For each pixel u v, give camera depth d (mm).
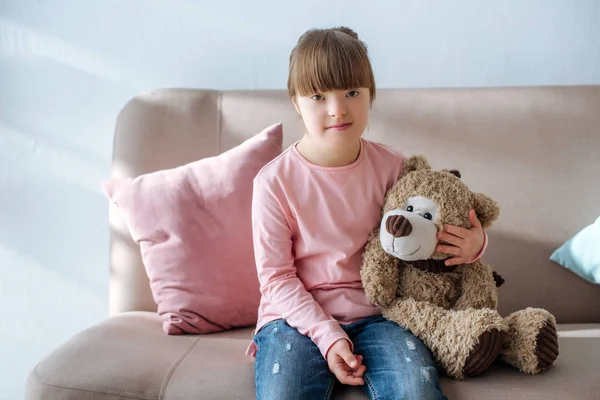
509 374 1162
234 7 1858
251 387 1148
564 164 1632
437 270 1252
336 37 1213
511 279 1608
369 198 1298
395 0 1831
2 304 1956
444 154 1660
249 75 1880
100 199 1921
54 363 1231
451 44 1838
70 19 1882
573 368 1169
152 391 1159
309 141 1318
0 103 1902
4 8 1883
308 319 1197
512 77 1840
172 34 1878
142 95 1743
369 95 1271
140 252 1649
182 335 1447
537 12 1812
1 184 1920
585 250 1551
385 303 1259
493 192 1637
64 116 1906
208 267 1479
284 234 1285
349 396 1128
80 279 1942
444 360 1156
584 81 1832
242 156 1537
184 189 1516
